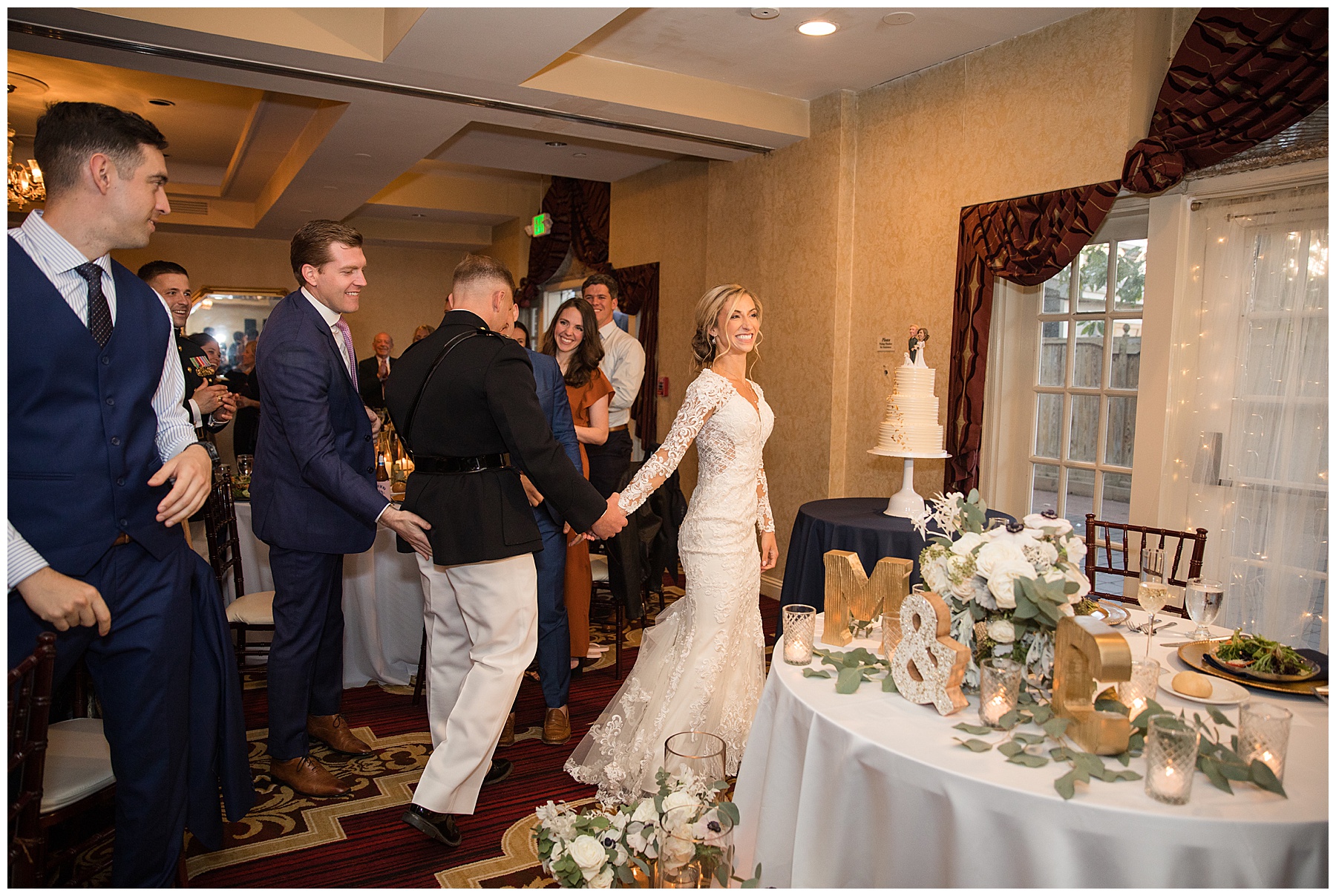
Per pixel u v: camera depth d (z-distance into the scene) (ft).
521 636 7.95
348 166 19.62
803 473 16.96
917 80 14.71
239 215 29.86
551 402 9.80
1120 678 4.65
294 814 8.50
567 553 11.92
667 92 14.93
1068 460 13.39
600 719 9.41
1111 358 12.79
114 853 6.28
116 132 5.50
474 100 14.35
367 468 8.88
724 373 8.81
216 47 11.91
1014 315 14.14
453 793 7.75
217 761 7.14
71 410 5.66
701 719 8.57
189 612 6.55
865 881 5.02
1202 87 10.82
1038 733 5.04
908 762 4.71
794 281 17.01
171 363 6.48
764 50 13.91
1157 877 4.13
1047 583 5.12
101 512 5.81
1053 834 4.28
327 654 9.80
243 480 12.80
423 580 8.32
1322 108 10.12
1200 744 4.66
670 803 5.28
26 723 5.08
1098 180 12.10
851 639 6.66
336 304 8.37
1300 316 10.48
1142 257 12.38
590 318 11.57
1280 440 10.73
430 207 28.58
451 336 7.66
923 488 14.79
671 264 21.63
